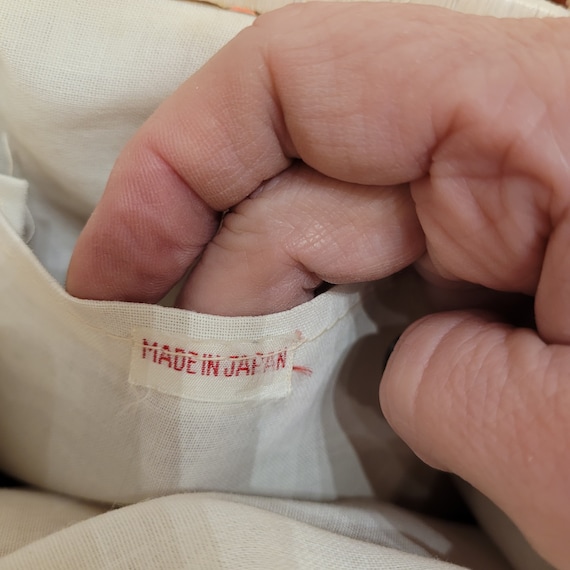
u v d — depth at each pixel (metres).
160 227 0.11
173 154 0.10
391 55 0.09
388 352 0.13
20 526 0.13
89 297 0.12
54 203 0.15
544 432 0.09
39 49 0.13
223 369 0.11
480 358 0.10
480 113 0.08
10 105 0.14
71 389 0.13
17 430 0.15
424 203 0.10
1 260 0.12
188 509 0.10
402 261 0.11
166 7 0.13
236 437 0.12
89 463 0.14
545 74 0.08
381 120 0.09
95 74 0.13
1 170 0.15
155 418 0.12
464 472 0.10
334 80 0.09
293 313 0.11
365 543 0.11
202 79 0.10
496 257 0.10
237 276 0.11
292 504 0.13
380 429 0.14
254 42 0.09
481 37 0.09
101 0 0.13
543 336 0.10
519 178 0.09
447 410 0.10
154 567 0.09
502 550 0.13
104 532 0.10
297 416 0.12
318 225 0.11
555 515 0.09
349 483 0.14
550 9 0.12
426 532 0.13
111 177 0.11
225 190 0.11
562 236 0.09
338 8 0.09
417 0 0.12
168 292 0.13
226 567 0.09
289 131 0.10
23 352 0.13
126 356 0.11
